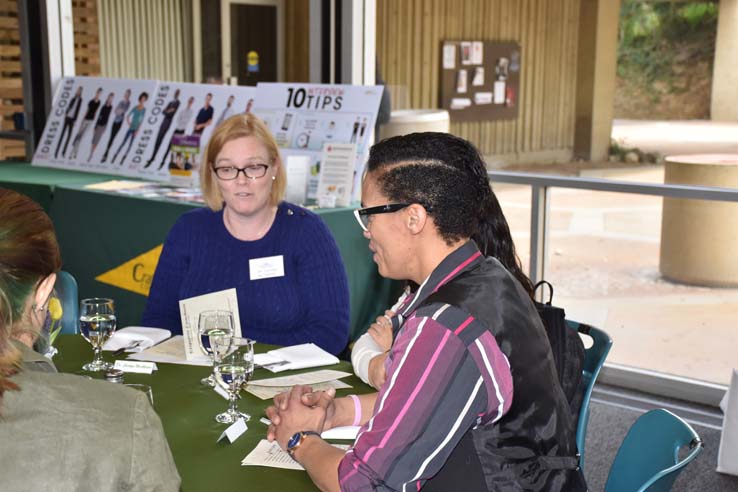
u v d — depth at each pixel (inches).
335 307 99.0
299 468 57.2
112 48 242.4
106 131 194.5
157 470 38.3
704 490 110.9
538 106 154.5
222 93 174.4
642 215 159.6
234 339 65.8
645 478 60.6
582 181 151.5
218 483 54.7
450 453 49.4
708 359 151.3
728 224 150.9
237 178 95.6
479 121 165.2
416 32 168.6
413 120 176.1
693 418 136.8
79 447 36.5
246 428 63.7
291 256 99.1
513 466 50.3
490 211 64.4
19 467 35.6
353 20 172.7
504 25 158.2
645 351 155.0
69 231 167.6
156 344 86.0
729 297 153.5
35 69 215.8
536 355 50.9
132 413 38.4
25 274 37.9
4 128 225.5
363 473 49.0
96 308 76.5
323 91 159.5
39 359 39.2
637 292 162.7
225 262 98.5
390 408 49.1
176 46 253.6
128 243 157.4
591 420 135.9
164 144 180.4
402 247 53.0
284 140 160.2
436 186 51.5
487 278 51.8
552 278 171.0
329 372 77.0
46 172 193.9
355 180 148.6
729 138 138.6
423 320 49.8
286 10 254.4
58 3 212.1
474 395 48.5
